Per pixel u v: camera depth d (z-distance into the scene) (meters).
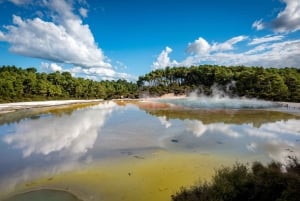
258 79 71.56
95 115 38.81
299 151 16.30
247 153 15.83
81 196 9.76
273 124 28.25
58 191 10.27
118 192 10.03
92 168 13.12
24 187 10.80
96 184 10.92
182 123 29.17
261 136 21.30
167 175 11.80
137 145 18.22
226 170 8.80
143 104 63.47
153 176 11.72
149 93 102.94
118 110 47.47
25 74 89.75
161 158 14.79
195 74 111.12
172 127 26.19
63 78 98.62
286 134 22.16
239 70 100.31
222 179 7.96
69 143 19.06
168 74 117.81
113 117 35.88
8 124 29.39
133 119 33.34
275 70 89.75
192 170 12.48
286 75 76.69
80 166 13.50
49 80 95.19
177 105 57.84
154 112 42.75
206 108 49.91
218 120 31.83
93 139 20.45
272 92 66.62
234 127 26.11
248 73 78.94
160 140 19.88
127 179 11.41
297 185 6.62
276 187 7.15
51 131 24.33
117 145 18.27
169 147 17.56
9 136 22.11
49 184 11.06
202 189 8.23
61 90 93.88
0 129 25.97
